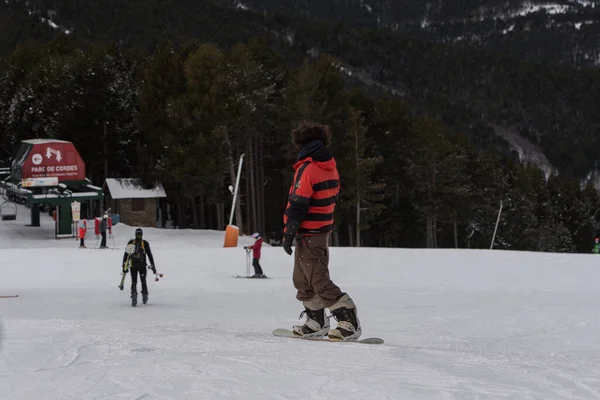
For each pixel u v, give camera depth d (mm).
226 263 28703
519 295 18531
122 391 3477
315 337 6668
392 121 74812
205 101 58312
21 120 69000
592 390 3727
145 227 57906
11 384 3662
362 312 14820
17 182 51312
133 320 12492
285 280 23406
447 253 32500
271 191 71875
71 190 50406
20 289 20219
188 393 3436
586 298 17688
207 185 58875
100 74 64125
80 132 64750
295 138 6312
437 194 73438
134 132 65688
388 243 77812
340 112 64312
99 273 25109
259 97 60438
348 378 3879
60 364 4273
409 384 3730
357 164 61688
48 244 45625
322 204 6250
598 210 119688
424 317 13828
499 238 83062
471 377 4020
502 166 104312
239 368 4164
